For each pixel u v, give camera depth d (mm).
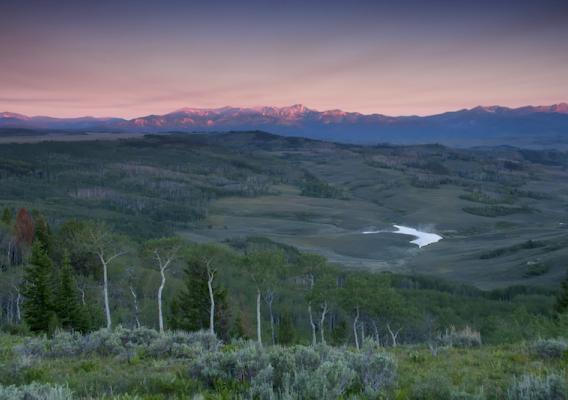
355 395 8242
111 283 64375
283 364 9328
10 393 7195
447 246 188375
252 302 75812
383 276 57812
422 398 8648
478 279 143125
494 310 91688
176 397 8867
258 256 48938
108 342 14688
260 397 7902
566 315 26219
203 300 48094
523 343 16000
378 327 62125
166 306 60344
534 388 7941
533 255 157750
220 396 8422
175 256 43781
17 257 74312
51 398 7363
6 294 55469
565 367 11484
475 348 16078
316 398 7668
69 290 41219
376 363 9641
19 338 20094
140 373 11242
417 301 93375
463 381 10219
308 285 69938
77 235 56031
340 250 181375
